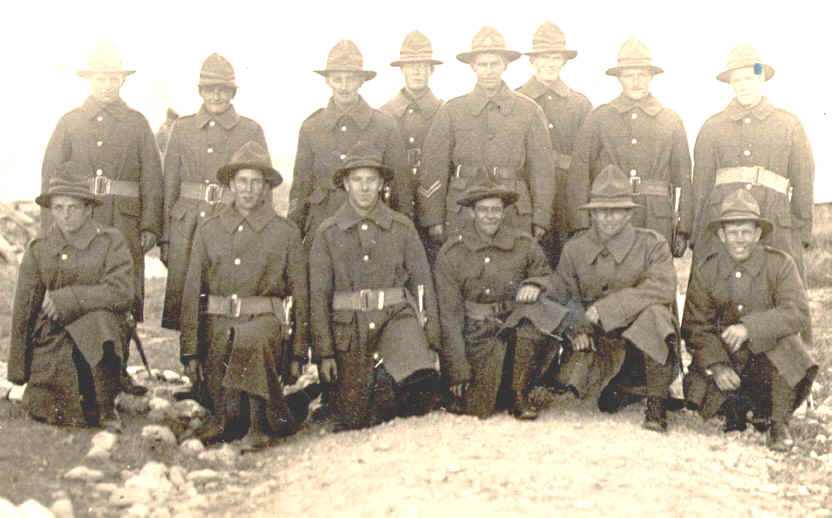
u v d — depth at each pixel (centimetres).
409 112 700
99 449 504
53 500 440
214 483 486
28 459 492
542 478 457
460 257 590
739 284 576
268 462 527
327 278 577
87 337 546
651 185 652
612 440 525
